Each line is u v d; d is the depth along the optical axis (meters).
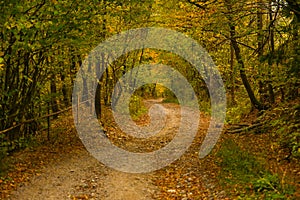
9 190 9.45
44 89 16.58
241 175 9.87
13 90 12.06
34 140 15.00
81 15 10.91
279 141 11.85
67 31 10.82
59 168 11.92
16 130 13.43
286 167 10.00
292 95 13.61
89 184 10.27
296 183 8.64
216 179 10.17
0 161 11.12
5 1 8.89
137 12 13.66
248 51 16.81
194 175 10.95
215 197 8.69
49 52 12.40
